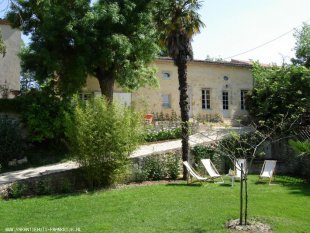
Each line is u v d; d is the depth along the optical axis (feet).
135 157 50.26
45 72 57.57
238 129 70.74
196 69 86.17
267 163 53.78
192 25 50.83
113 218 31.81
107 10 56.03
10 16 60.44
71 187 44.65
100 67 61.87
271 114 67.21
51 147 58.03
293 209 34.71
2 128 52.34
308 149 46.11
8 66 74.49
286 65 73.20
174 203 36.88
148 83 71.82
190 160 55.72
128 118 46.73
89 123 45.03
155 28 59.36
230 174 47.75
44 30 55.11
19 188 41.06
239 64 90.99
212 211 33.78
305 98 63.57
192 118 79.92
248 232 28.14
